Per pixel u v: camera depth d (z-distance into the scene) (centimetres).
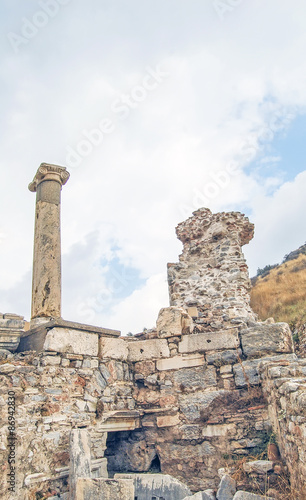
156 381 778
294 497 462
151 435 747
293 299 1861
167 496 643
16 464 539
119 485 502
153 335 830
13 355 672
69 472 574
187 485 687
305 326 1211
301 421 446
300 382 521
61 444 605
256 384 713
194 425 723
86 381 689
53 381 637
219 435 699
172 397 758
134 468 731
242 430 689
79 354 693
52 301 768
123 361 785
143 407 773
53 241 813
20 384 589
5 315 730
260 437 670
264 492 521
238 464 617
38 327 688
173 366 777
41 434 585
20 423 565
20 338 729
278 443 587
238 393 720
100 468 647
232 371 738
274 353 730
